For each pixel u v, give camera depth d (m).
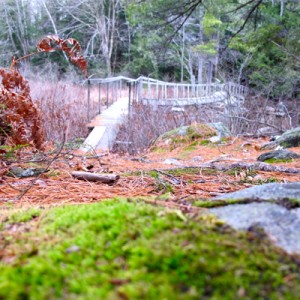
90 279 0.63
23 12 21.14
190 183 2.27
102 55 22.59
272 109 7.98
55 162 2.86
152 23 8.09
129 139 6.04
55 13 21.78
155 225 0.79
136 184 2.23
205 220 0.82
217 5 7.77
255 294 0.59
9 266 0.68
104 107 10.59
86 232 0.81
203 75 20.67
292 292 0.59
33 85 10.10
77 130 5.85
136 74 22.09
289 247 0.72
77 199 1.78
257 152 4.18
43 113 5.04
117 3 21.59
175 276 0.62
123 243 0.74
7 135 2.81
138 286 0.59
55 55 20.17
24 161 2.61
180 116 7.16
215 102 9.55
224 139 5.16
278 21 8.00
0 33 20.42
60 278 0.63
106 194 1.93
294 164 3.11
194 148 4.61
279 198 0.97
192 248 0.68
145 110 7.22
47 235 0.85
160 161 3.59
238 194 1.22
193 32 20.47
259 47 8.25
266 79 9.78
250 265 0.65
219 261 0.65
